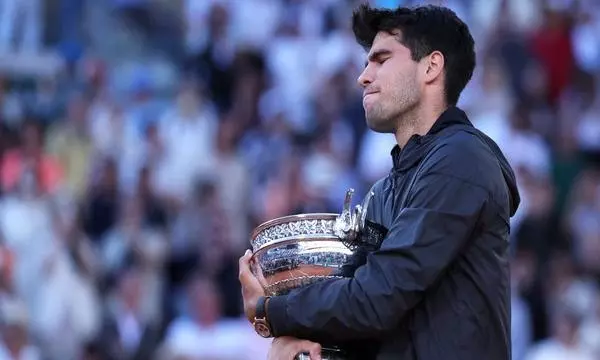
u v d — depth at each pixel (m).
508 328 10.65
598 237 31.64
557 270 29.39
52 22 41.69
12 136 33.72
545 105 37.31
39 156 33.19
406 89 10.85
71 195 32.84
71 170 34.47
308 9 39.19
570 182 33.97
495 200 10.39
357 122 34.69
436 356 10.34
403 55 10.90
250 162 33.94
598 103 37.56
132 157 34.38
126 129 35.41
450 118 10.80
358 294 10.22
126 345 28.48
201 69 38.44
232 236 31.08
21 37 40.97
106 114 35.69
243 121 36.75
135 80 39.56
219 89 38.19
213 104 38.06
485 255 10.45
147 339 28.44
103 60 40.69
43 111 37.56
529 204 31.20
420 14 10.94
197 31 40.34
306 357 10.46
